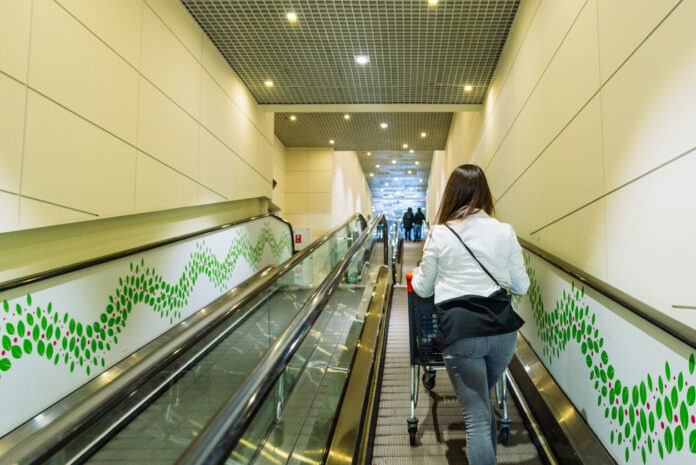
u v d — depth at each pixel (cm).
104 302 315
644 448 159
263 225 715
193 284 462
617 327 183
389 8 416
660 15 158
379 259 967
